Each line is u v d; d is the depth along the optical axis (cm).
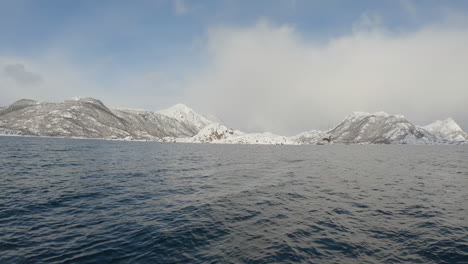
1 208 1666
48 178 2797
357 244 1246
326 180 3158
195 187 2561
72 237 1261
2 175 2844
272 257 1093
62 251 1109
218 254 1113
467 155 9800
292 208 1850
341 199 2150
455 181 3184
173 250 1144
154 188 2456
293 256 1107
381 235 1367
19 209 1664
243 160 5925
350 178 3356
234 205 1905
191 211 1730
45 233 1299
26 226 1382
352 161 6284
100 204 1850
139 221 1511
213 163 5069
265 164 5059
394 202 2067
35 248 1127
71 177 2922
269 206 1894
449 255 1148
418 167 4916
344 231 1414
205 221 1530
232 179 3114
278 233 1367
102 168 3784
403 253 1162
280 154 8625
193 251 1138
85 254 1088
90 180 2773
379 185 2842
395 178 3403
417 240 1307
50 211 1655
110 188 2394
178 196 2158
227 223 1505
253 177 3316
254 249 1168
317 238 1312
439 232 1420
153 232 1343
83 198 2000
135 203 1903
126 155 6512
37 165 3797
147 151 8625
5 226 1367
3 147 7144
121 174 3272
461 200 2159
